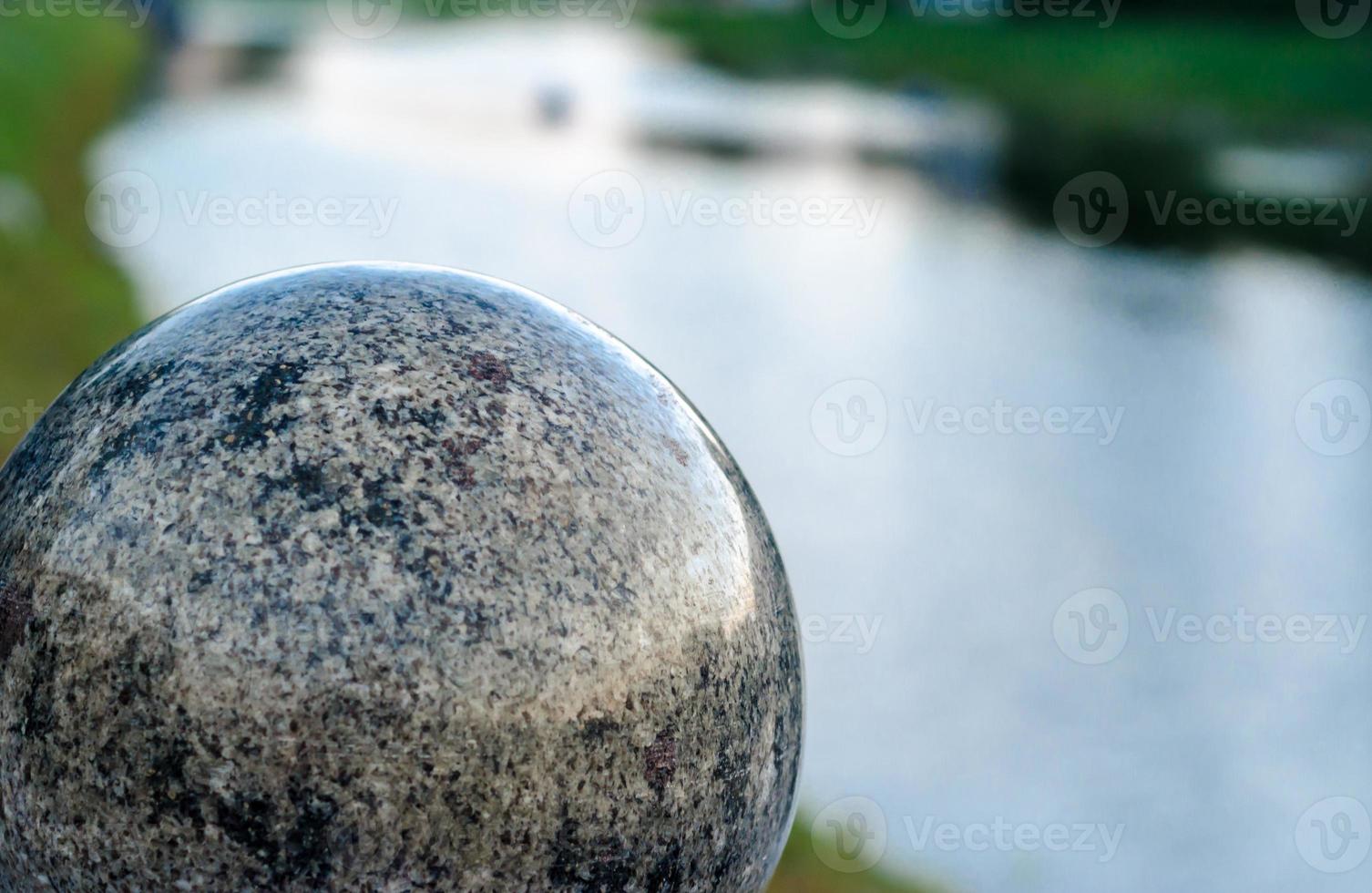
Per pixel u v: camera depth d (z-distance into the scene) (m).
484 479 1.83
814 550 7.85
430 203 17.73
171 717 1.70
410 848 1.71
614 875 1.83
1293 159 19.45
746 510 2.18
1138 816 5.28
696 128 25.19
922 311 14.22
